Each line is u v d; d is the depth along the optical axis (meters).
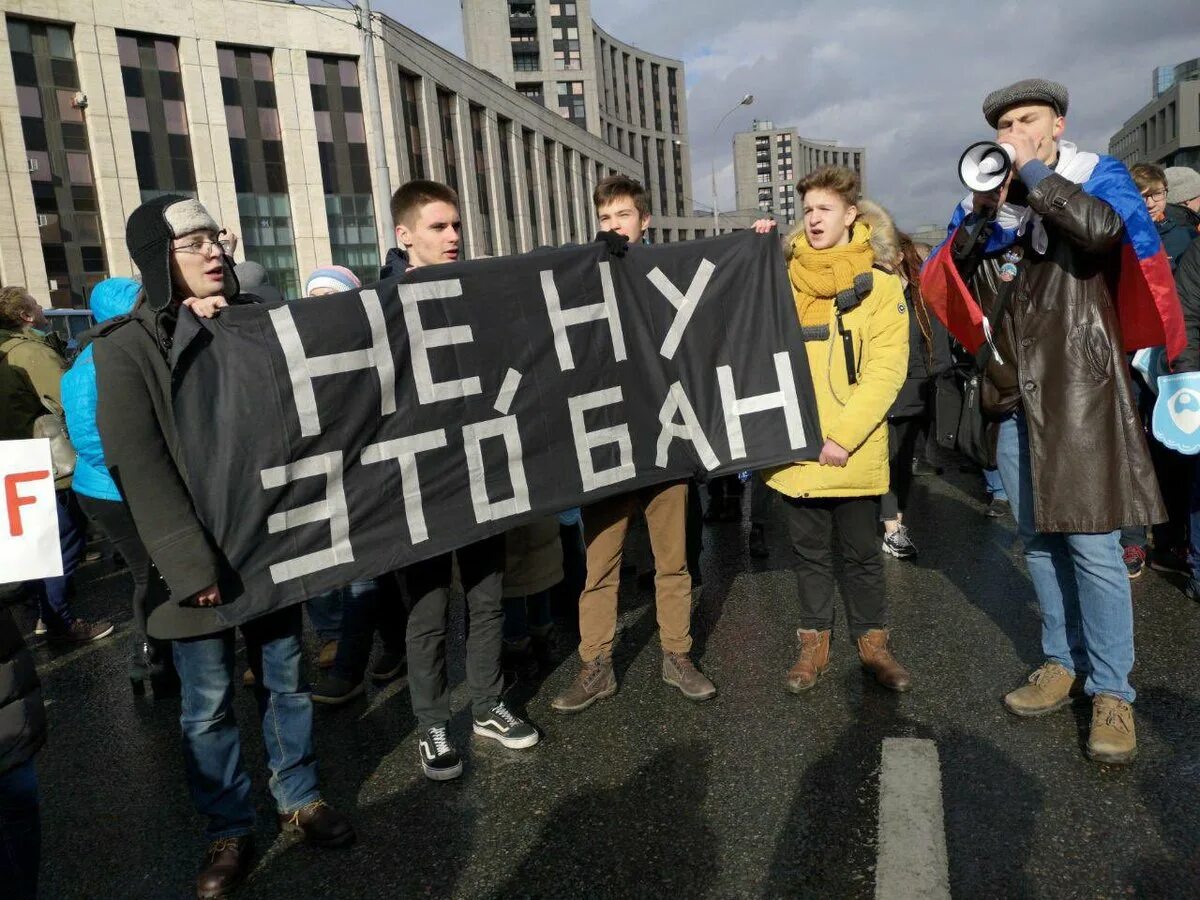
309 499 2.48
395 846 2.39
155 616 2.24
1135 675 3.05
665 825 2.37
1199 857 2.04
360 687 3.48
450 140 38.81
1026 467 2.79
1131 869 2.01
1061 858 2.07
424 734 2.76
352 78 33.47
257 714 3.44
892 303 3.01
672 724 2.98
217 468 2.31
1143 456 2.49
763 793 2.48
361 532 2.57
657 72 96.19
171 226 2.21
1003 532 5.21
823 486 3.02
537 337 2.96
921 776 2.46
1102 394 2.50
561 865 2.23
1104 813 2.24
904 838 2.18
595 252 3.11
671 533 3.19
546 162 49.34
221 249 2.39
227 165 31.48
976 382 2.88
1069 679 2.82
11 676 1.78
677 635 3.22
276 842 2.48
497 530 2.82
